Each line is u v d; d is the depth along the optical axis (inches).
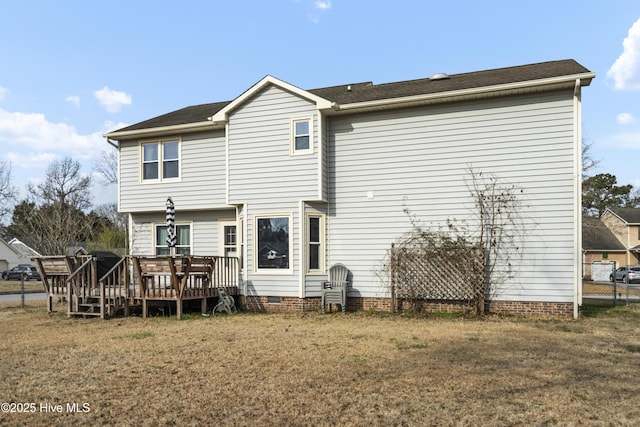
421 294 474.0
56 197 1782.7
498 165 459.5
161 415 188.9
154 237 617.6
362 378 237.1
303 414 188.5
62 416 188.9
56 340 348.8
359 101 494.0
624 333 359.3
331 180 518.3
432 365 262.1
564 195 437.1
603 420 181.0
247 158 526.3
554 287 438.6
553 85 432.1
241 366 262.8
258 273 514.9
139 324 428.1
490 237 459.5
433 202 480.1
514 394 211.0
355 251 506.3
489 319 430.9
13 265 1993.1
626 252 1588.3
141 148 613.9
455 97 464.1
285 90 513.3
